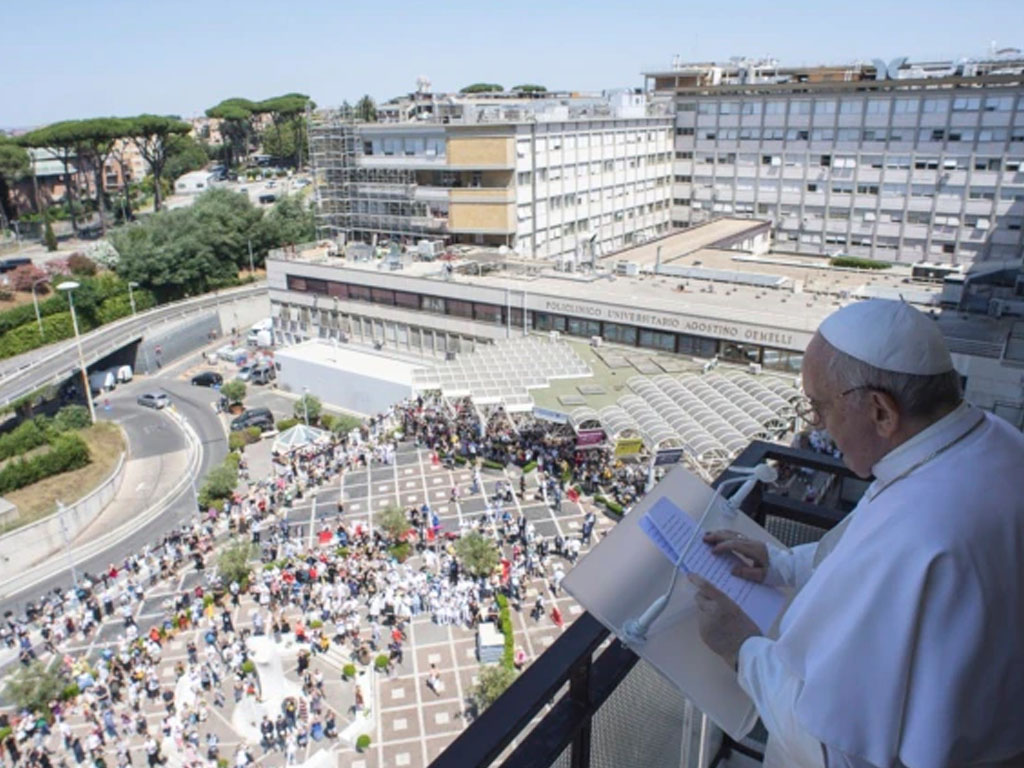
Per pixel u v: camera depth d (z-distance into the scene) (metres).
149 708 28.30
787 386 40.44
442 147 74.25
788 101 83.50
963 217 76.25
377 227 80.94
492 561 32.00
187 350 79.94
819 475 8.59
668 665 3.35
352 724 26.50
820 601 2.53
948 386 2.65
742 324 44.91
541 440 44.09
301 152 168.50
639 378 43.59
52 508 45.38
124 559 42.16
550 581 33.03
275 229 99.38
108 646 32.91
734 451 33.72
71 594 36.16
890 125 78.12
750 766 4.94
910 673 2.27
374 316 65.00
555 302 52.94
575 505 38.75
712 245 72.19
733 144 88.56
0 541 41.22
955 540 2.29
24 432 52.09
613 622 3.41
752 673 2.76
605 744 3.77
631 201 88.31
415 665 29.03
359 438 48.56
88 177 137.88
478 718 2.86
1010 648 2.31
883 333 2.65
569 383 44.44
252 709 27.02
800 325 43.28
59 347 73.06
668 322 47.94
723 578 3.58
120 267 84.31
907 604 2.28
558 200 78.19
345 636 30.64
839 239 83.81
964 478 2.45
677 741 4.52
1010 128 72.12
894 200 79.50
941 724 2.21
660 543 3.76
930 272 55.38
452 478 42.88
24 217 118.38
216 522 41.59
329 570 34.78
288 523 39.69
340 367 60.94
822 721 2.36
